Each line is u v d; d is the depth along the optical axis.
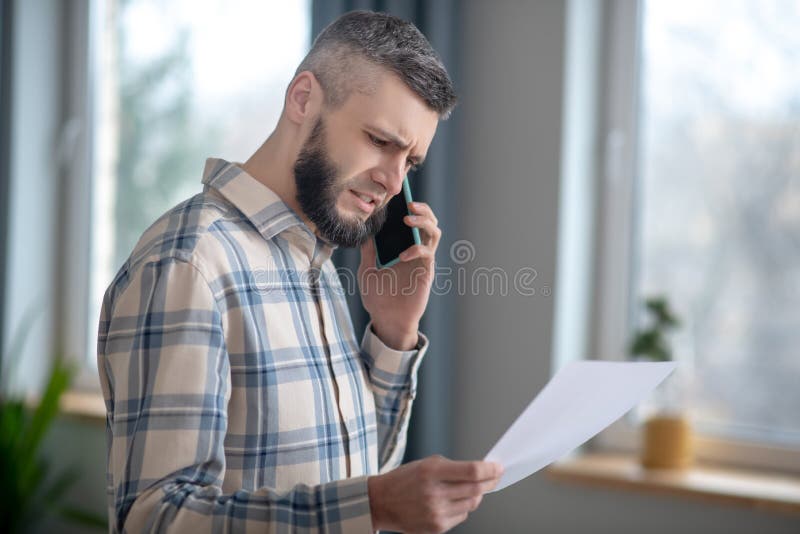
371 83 1.04
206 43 2.92
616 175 2.43
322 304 1.13
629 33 2.40
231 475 0.98
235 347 0.98
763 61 2.25
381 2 2.25
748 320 2.29
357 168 1.06
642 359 2.26
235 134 2.87
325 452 1.06
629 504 2.17
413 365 1.29
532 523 2.27
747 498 1.98
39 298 3.08
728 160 2.31
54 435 2.90
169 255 0.94
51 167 3.11
